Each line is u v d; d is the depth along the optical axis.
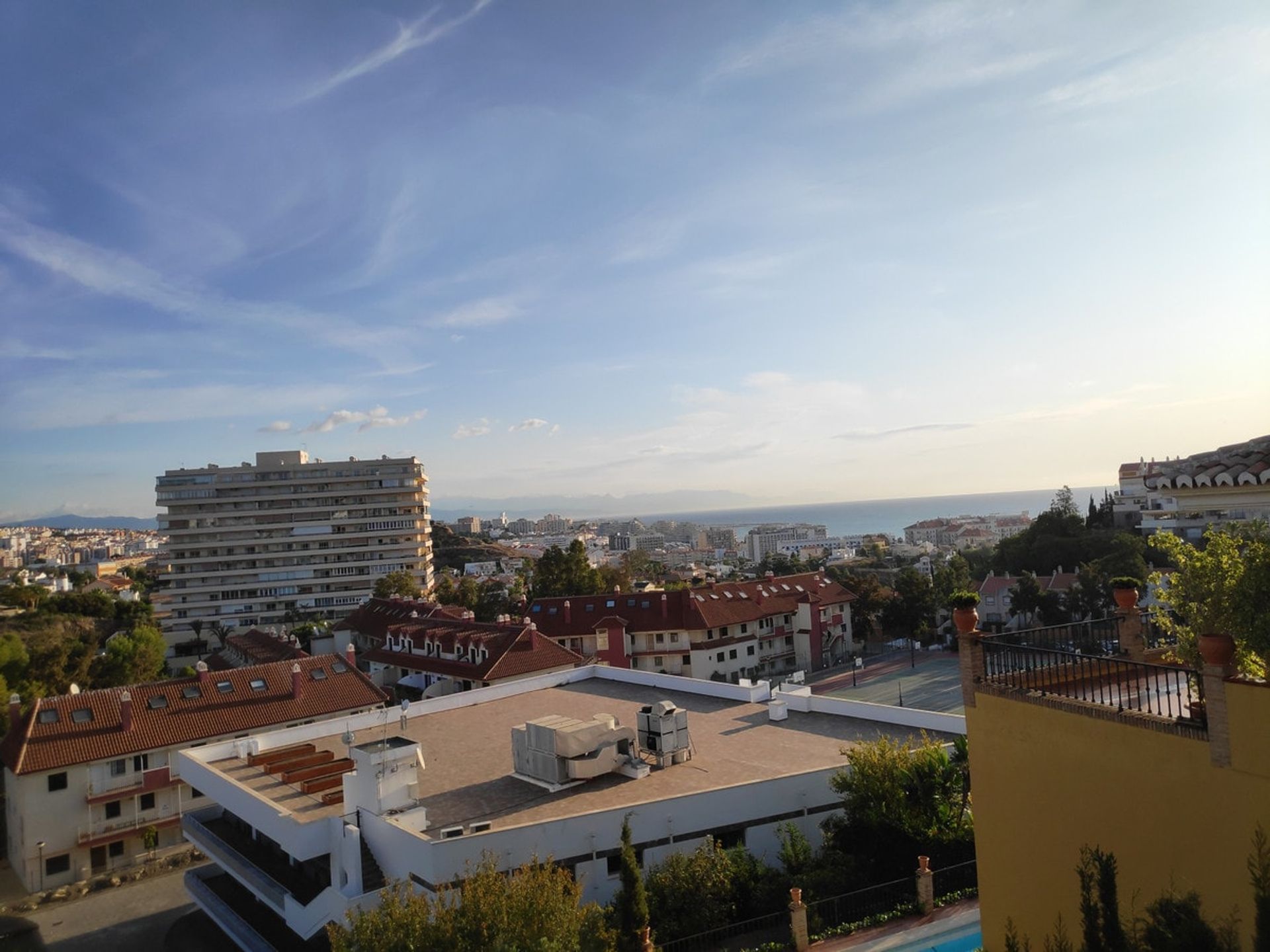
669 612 77.38
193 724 44.00
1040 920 11.52
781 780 26.44
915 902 21.52
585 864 23.81
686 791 26.91
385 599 90.62
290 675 49.50
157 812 42.25
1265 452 12.42
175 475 125.06
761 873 23.52
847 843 24.77
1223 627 12.99
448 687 56.12
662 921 21.33
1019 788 11.99
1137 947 9.30
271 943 27.47
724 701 40.22
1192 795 9.39
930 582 99.50
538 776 28.77
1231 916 8.88
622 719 37.62
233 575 125.31
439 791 28.69
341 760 33.16
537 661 57.66
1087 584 82.88
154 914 35.91
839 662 88.75
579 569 98.88
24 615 109.50
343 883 23.80
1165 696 13.58
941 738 31.67
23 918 36.03
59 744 40.69
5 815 45.72
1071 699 11.29
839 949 19.81
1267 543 12.91
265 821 26.69
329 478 129.00
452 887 19.91
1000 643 12.70
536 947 13.96
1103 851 10.54
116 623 117.19
